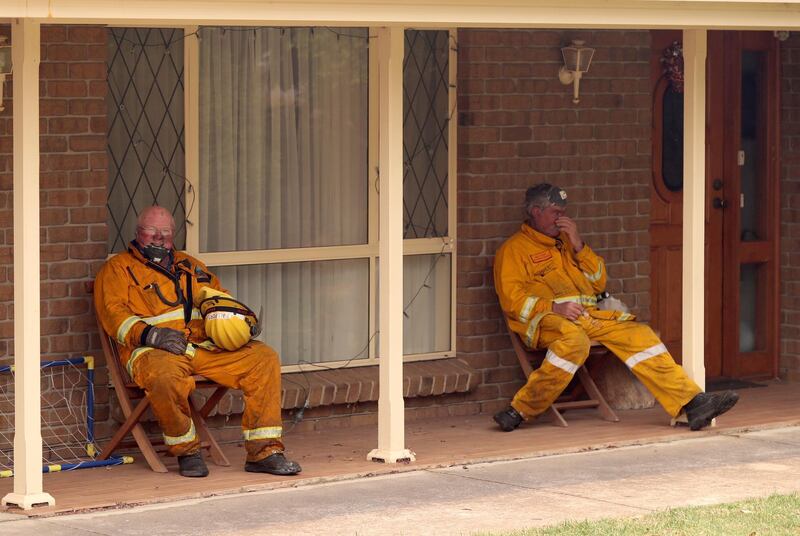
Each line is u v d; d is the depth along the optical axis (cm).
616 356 2166
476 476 1767
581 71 2219
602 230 2294
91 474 1783
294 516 1558
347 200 2130
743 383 2483
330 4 1588
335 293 2131
